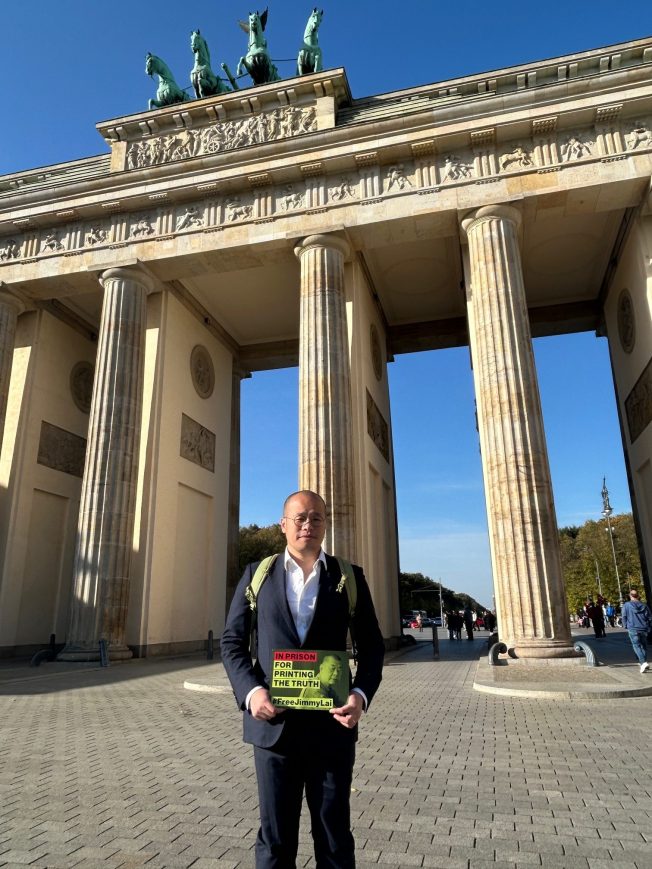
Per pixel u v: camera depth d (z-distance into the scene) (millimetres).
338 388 31703
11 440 39375
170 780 9961
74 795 9156
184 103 39156
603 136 32062
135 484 35094
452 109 32938
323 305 33156
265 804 4500
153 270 38219
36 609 39562
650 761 10852
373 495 37406
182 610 39125
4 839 7363
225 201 36969
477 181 32938
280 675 4434
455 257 39906
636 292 35375
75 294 40625
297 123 37500
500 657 26188
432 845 7145
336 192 35094
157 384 38438
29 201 39156
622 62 33469
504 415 28734
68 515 43062
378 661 4871
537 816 8117
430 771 10344
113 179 37750
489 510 28844
